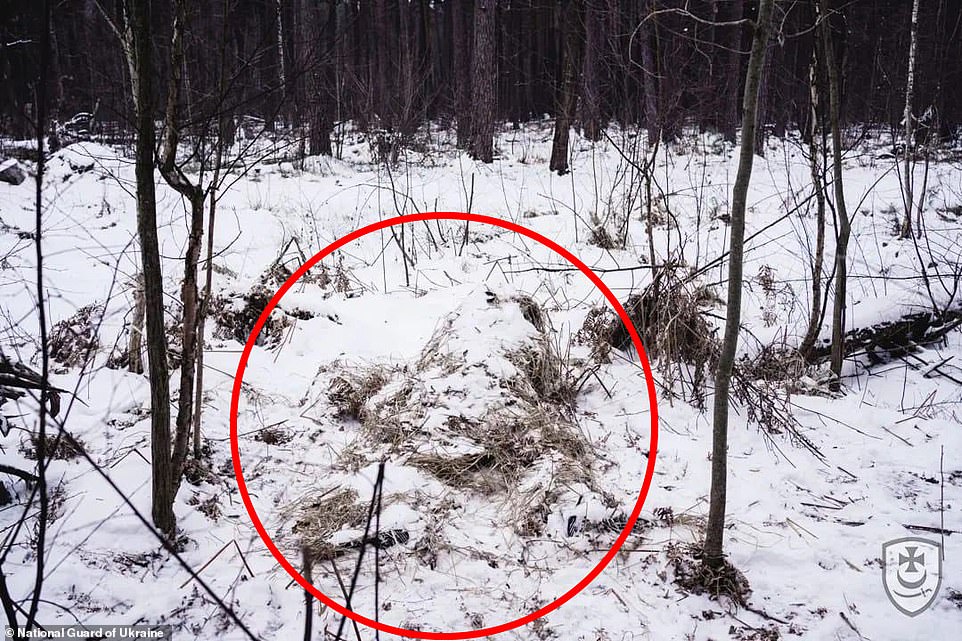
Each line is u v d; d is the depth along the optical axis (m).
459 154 18.94
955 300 7.29
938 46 16.16
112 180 13.80
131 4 3.68
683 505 4.31
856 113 19.17
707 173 15.58
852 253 10.41
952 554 3.92
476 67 18.23
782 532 4.09
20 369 4.16
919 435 5.31
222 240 10.06
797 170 16.12
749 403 5.41
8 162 13.82
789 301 8.10
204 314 4.35
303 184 14.52
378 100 18.61
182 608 3.35
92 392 5.20
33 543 3.64
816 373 6.25
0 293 7.72
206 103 4.44
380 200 13.55
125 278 8.31
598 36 13.43
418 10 29.31
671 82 8.90
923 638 3.32
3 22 6.26
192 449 4.51
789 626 3.41
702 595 3.60
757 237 11.03
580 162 18.25
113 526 3.76
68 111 15.70
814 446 5.12
